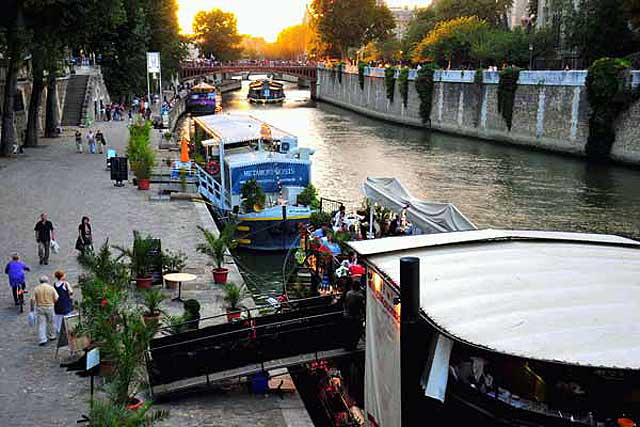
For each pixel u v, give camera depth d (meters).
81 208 27.62
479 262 10.35
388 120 85.12
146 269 18.05
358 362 13.70
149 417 10.06
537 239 11.55
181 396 12.61
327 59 139.12
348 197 36.88
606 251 10.91
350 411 12.84
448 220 21.28
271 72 130.12
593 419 7.98
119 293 13.05
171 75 99.19
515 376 8.29
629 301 8.73
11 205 28.03
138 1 70.75
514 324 8.23
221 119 37.59
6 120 41.31
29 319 15.01
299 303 16.08
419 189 39.50
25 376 12.97
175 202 28.98
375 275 10.46
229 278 18.81
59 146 47.00
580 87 50.06
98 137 44.56
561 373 8.09
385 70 84.88
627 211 33.84
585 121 49.91
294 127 75.62
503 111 59.41
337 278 17.95
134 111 74.50
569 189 39.09
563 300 8.81
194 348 12.89
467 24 83.56
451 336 8.10
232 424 11.53
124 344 11.23
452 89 68.88
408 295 8.69
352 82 102.19
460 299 9.02
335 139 64.25
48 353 14.00
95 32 43.81
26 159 40.84
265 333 13.10
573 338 7.83
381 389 10.29
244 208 26.83
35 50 40.59
